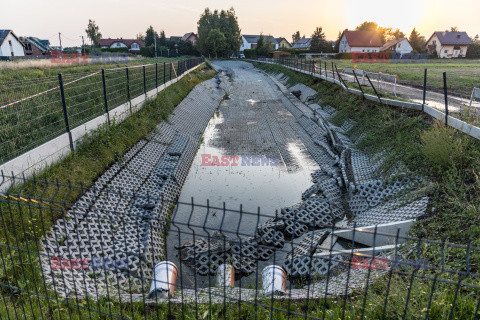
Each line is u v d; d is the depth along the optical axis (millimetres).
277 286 5496
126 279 6750
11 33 65312
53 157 9797
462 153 9180
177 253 8773
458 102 16109
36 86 16312
